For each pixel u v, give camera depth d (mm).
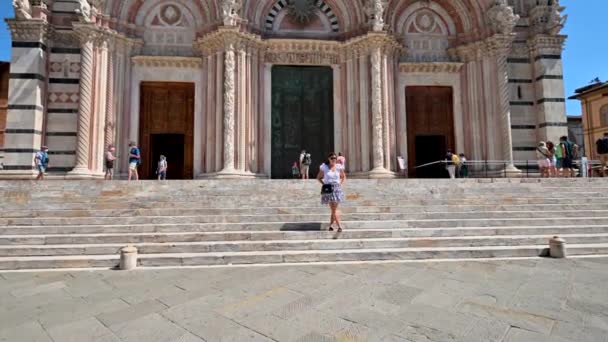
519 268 6805
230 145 17250
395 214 9688
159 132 19234
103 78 17250
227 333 4102
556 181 12742
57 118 17641
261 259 7457
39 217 9383
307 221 9516
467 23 19922
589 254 7934
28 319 4547
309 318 4504
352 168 18844
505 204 10656
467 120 19766
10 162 16625
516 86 19828
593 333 4008
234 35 17344
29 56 17031
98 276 6551
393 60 19344
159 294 5488
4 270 7020
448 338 3926
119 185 11516
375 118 17969
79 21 16766
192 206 10312
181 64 18766
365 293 5422
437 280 6066
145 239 8242
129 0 18438
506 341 3848
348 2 19531
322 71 20172
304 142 19891
